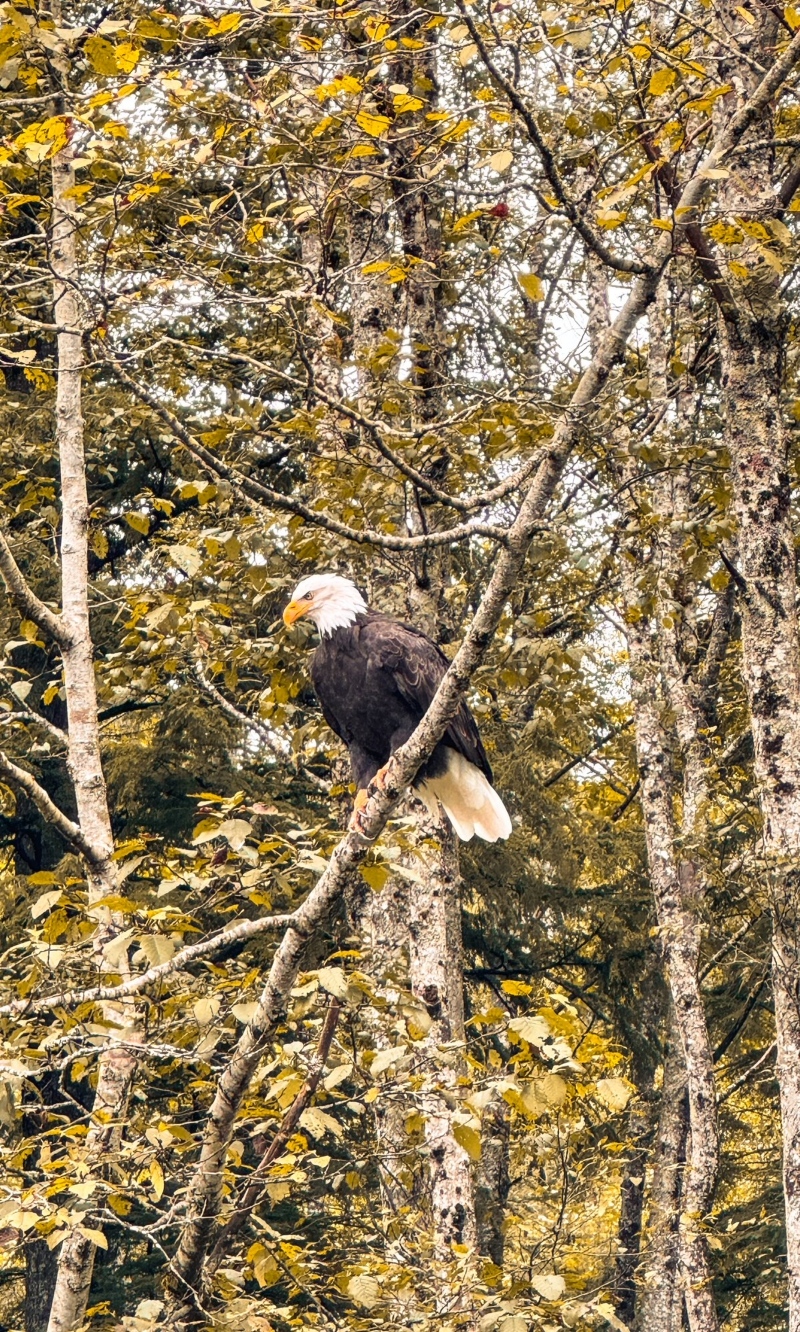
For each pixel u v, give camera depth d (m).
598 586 12.99
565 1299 8.30
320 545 11.86
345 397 12.12
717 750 20.86
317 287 9.59
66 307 10.95
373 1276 8.55
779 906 11.60
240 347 12.63
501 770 24.27
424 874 13.34
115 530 24.42
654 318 17.17
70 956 7.79
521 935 26.58
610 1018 27.83
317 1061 8.23
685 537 13.18
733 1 10.80
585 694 12.79
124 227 11.30
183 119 10.04
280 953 7.62
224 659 12.09
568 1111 10.50
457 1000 13.27
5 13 8.73
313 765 19.88
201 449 9.79
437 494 9.57
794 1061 11.48
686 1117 22.88
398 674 11.49
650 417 12.75
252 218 10.24
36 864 27.19
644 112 9.00
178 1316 8.12
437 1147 12.45
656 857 18.78
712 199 12.81
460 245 12.63
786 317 13.24
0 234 10.77
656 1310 21.56
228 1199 8.88
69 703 10.21
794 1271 11.30
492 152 8.63
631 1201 24.03
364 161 11.16
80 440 10.97
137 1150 7.71
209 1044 7.47
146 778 23.83
